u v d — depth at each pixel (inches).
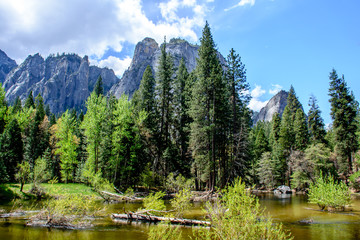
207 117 1146.0
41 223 461.1
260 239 225.3
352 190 1414.9
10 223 457.4
